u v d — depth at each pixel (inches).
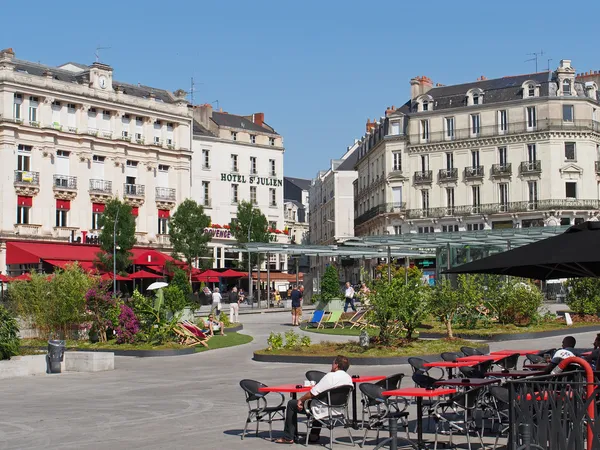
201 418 515.2
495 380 424.2
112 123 2368.4
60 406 579.2
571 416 314.5
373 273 2859.3
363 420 450.9
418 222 2738.7
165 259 2230.6
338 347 881.5
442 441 431.8
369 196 3129.9
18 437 459.8
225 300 2496.3
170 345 984.9
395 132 2844.5
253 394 442.3
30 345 997.8
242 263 2529.5
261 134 2923.2
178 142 2561.5
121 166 2365.9
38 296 1068.5
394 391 408.2
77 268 1114.1
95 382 725.9
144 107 2448.3
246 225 2484.0
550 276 440.1
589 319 1268.5
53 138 2191.2
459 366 545.6
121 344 1005.2
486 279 1209.4
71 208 2240.4
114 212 2096.5
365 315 911.7
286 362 852.6
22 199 2129.7
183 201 2311.8
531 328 1132.5
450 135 2696.9
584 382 311.9
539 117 2529.5
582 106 2529.5
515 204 2549.2
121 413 540.7
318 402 422.3
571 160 2516.0
